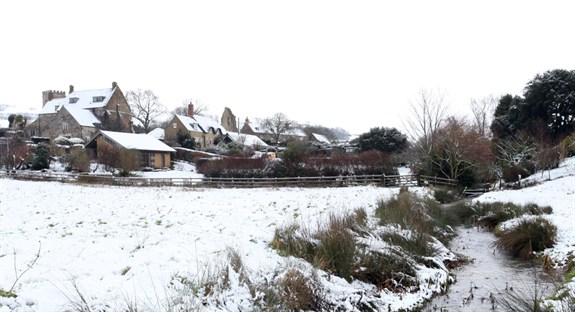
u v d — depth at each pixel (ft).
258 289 18.12
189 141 175.22
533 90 112.47
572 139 95.55
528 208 45.62
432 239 31.65
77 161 115.34
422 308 21.49
